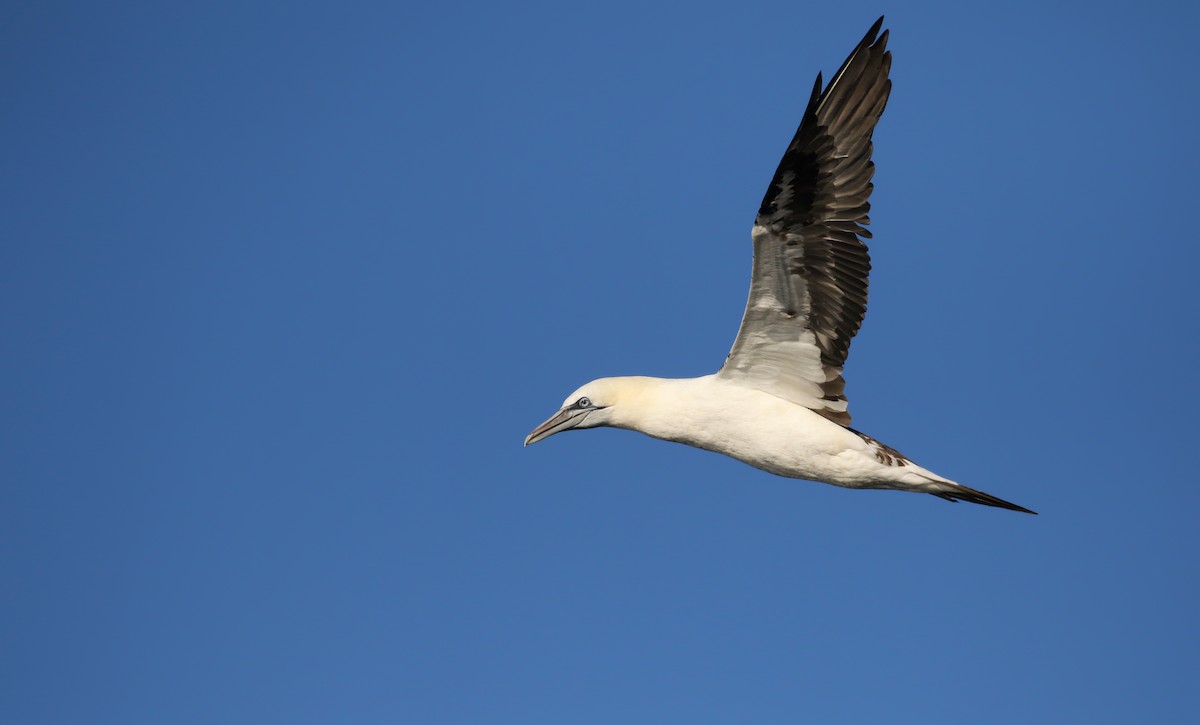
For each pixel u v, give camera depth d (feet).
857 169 55.06
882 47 55.42
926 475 55.57
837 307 55.77
